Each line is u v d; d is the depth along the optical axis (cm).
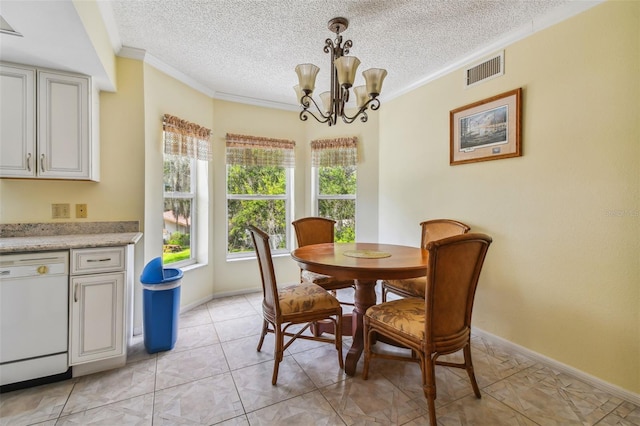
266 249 174
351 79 179
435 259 140
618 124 167
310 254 212
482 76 239
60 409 154
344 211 376
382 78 186
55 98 199
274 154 356
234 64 265
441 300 146
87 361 184
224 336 240
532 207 207
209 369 193
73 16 145
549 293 199
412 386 176
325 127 374
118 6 186
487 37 222
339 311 193
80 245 180
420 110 298
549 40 196
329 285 253
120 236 214
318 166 370
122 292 193
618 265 169
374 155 357
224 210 336
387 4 184
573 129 186
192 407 157
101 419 147
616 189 169
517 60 215
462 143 254
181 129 278
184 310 289
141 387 173
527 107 209
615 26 167
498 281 229
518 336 217
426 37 221
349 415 151
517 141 213
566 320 191
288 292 200
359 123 363
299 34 218
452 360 208
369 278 171
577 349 186
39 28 154
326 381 181
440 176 277
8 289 167
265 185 367
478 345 229
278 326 178
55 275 175
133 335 242
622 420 150
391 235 338
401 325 161
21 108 191
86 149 207
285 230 381
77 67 196
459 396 167
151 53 246
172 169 290
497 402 162
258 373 189
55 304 176
